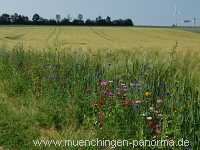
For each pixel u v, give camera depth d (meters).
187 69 8.77
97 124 7.07
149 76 8.06
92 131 7.02
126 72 8.80
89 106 7.75
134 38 63.56
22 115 7.91
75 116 7.72
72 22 146.00
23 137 6.86
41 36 60.72
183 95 6.64
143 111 6.61
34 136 6.91
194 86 6.99
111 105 7.28
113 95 7.48
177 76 8.08
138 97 7.06
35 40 47.25
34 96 9.32
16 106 8.81
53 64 11.00
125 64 9.35
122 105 6.92
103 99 7.52
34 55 13.40
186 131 5.95
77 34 72.06
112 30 96.25
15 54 13.83
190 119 6.00
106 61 10.52
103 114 7.05
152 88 7.34
